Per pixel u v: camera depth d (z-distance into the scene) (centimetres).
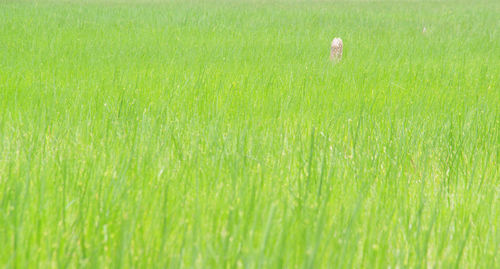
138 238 1344
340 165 1941
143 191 1597
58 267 1199
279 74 4094
